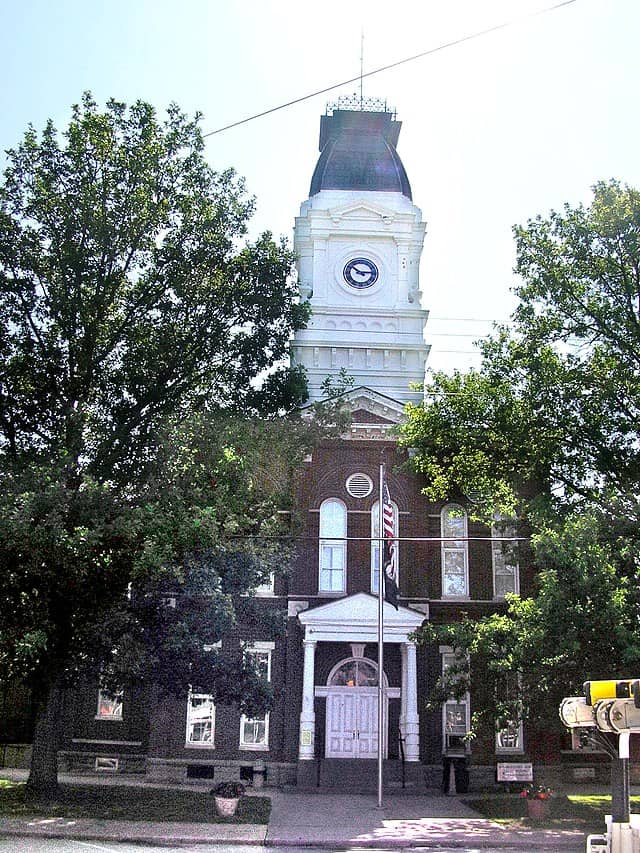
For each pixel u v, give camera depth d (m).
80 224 26.98
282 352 30.44
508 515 31.36
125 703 36.38
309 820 24.09
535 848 20.44
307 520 36.03
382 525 28.84
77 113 28.38
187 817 23.33
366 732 34.41
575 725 9.11
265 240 29.91
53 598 24.72
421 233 50.28
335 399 33.16
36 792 25.80
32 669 24.28
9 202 27.53
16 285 27.22
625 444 30.09
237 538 25.97
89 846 19.00
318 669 34.88
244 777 33.16
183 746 34.19
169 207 28.61
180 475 24.53
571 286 30.52
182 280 28.56
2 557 22.75
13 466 24.92
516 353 31.11
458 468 32.84
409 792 31.62
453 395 31.95
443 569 36.41
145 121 28.73
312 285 48.44
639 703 8.43
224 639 35.00
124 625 24.89
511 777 31.69
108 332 28.77
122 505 23.81
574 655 24.59
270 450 26.98
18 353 27.42
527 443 30.36
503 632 26.34
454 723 34.78
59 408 27.77
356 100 52.19
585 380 29.98
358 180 50.50
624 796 8.77
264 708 26.20
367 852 20.02
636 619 24.59
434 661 34.97
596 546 25.09
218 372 29.92
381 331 48.19
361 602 33.91
